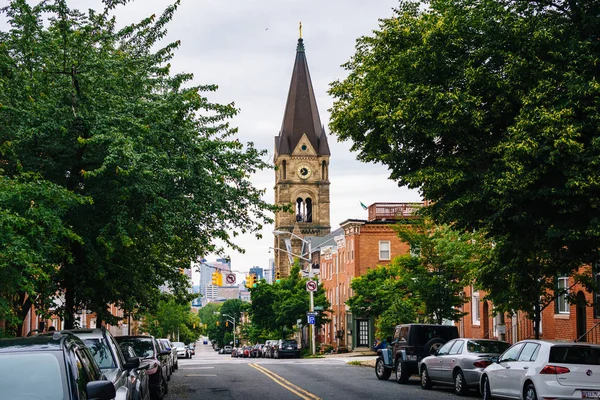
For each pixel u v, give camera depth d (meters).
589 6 15.95
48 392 7.16
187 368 36.38
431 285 30.62
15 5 16.59
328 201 127.38
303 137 127.94
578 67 15.28
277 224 128.50
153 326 78.88
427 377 22.97
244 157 18.88
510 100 16.08
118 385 10.63
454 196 17.06
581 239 15.32
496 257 22.11
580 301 23.23
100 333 12.55
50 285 19.25
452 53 16.97
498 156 16.47
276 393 21.42
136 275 22.91
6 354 7.57
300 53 131.00
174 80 18.91
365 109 17.86
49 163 17.38
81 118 16.45
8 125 16.50
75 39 16.62
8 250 12.59
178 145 17.66
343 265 70.94
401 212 65.31
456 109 15.70
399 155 17.56
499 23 16.34
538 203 15.76
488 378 17.98
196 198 17.89
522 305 22.77
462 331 42.16
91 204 17.00
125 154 15.12
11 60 16.08
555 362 15.19
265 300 70.44
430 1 18.84
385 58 18.52
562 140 13.95
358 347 65.75
